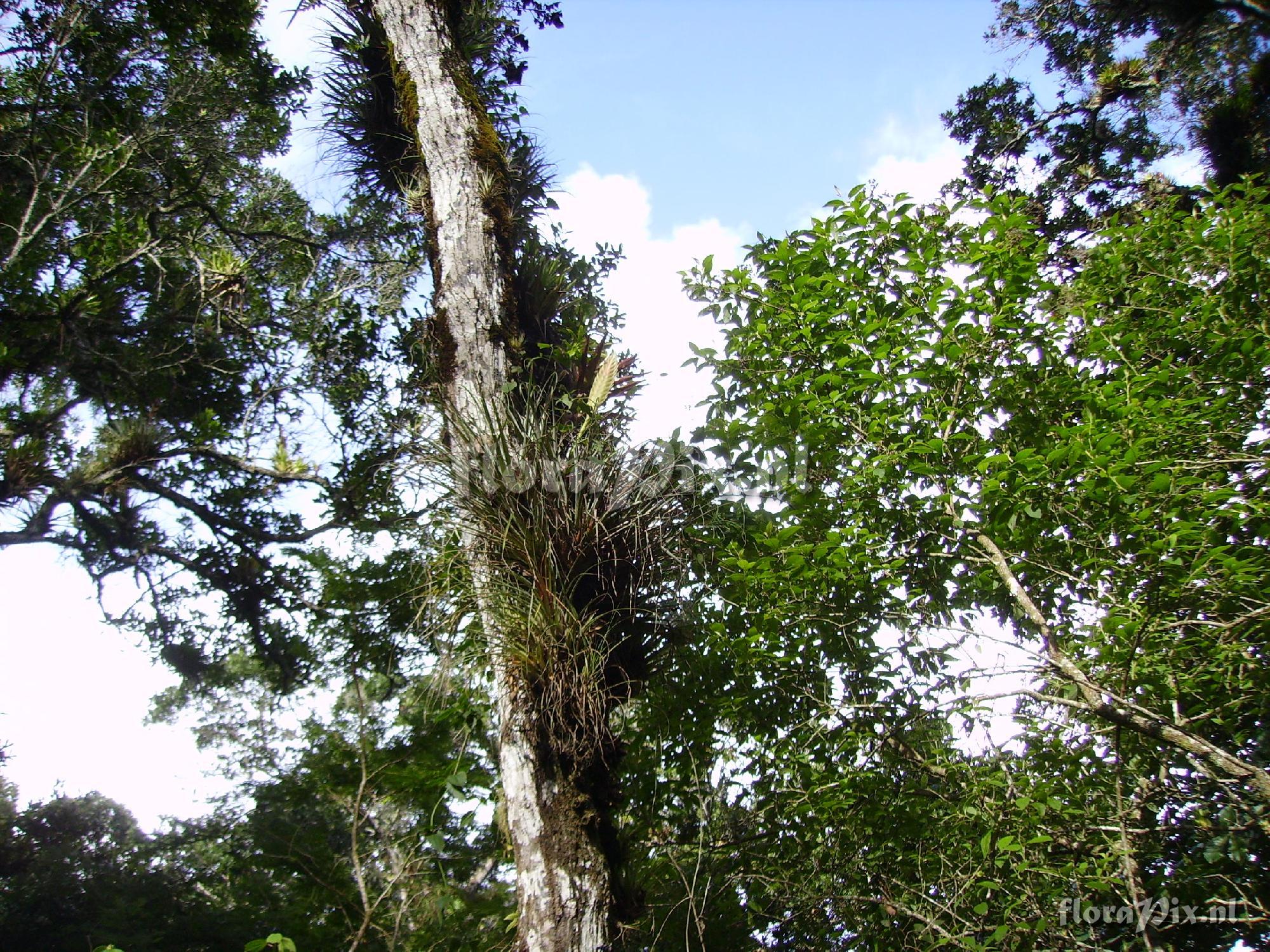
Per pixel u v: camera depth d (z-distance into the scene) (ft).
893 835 14.58
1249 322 15.30
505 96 23.24
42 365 33.24
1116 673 12.09
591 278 23.90
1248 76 27.22
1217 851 12.10
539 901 10.28
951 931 12.81
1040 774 13.82
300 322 35.17
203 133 34.81
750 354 16.16
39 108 31.30
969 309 14.38
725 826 15.88
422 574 13.60
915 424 14.64
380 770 21.95
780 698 15.96
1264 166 27.22
